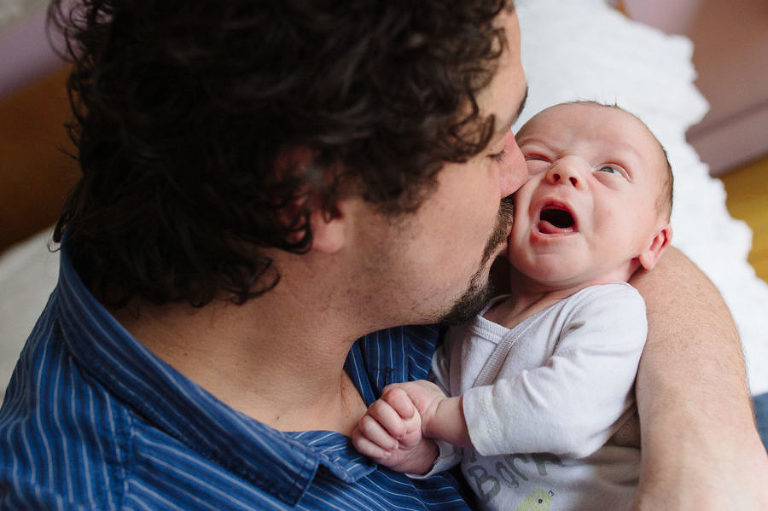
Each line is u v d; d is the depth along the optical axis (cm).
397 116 60
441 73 60
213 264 68
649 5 238
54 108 169
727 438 76
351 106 58
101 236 72
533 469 88
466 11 59
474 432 84
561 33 177
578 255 92
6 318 141
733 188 250
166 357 74
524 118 148
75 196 78
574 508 86
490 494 91
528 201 96
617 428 87
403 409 84
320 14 55
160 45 58
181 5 57
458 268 76
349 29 56
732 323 95
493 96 67
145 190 67
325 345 77
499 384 85
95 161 71
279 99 57
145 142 62
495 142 71
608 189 94
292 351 76
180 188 64
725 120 248
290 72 57
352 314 75
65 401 71
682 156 162
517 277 100
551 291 96
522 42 172
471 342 96
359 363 97
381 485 86
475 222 74
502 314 100
